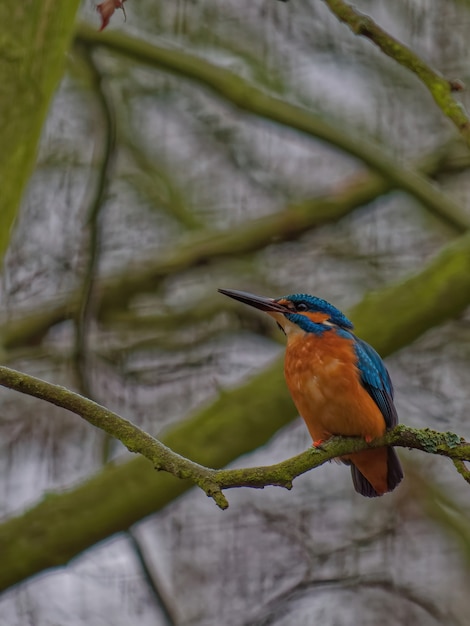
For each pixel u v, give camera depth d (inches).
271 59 536.4
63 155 530.9
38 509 335.6
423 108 543.5
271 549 495.2
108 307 505.7
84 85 505.4
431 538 499.8
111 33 461.7
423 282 377.7
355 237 540.1
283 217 512.1
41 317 484.1
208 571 488.4
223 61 532.4
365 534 499.8
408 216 540.7
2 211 289.3
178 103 553.3
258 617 480.1
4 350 456.1
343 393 287.7
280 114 459.5
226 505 207.2
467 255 380.8
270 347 523.8
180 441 347.9
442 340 518.0
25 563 328.5
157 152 552.7
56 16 288.5
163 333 513.0
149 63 464.8
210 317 514.9
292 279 533.0
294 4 531.5
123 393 505.4
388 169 457.4
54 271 512.1
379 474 286.4
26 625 463.5
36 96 288.8
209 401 361.7
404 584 490.0
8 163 287.3
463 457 225.1
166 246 530.9
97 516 334.0
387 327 371.6
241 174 555.2
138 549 433.4
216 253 508.7
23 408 502.0
